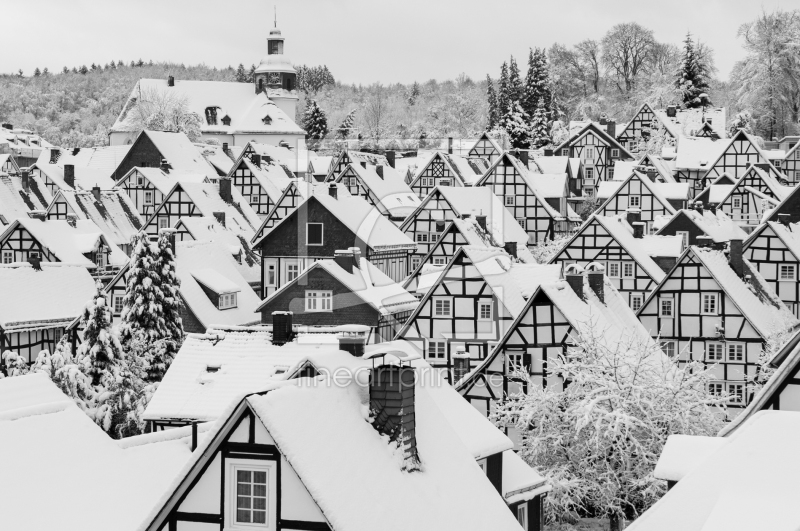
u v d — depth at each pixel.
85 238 86.56
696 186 122.81
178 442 30.52
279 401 22.89
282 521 22.45
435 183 114.62
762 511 19.81
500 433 33.84
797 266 73.44
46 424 27.34
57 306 73.50
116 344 56.62
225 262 79.75
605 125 147.12
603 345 44.88
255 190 115.06
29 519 24.50
